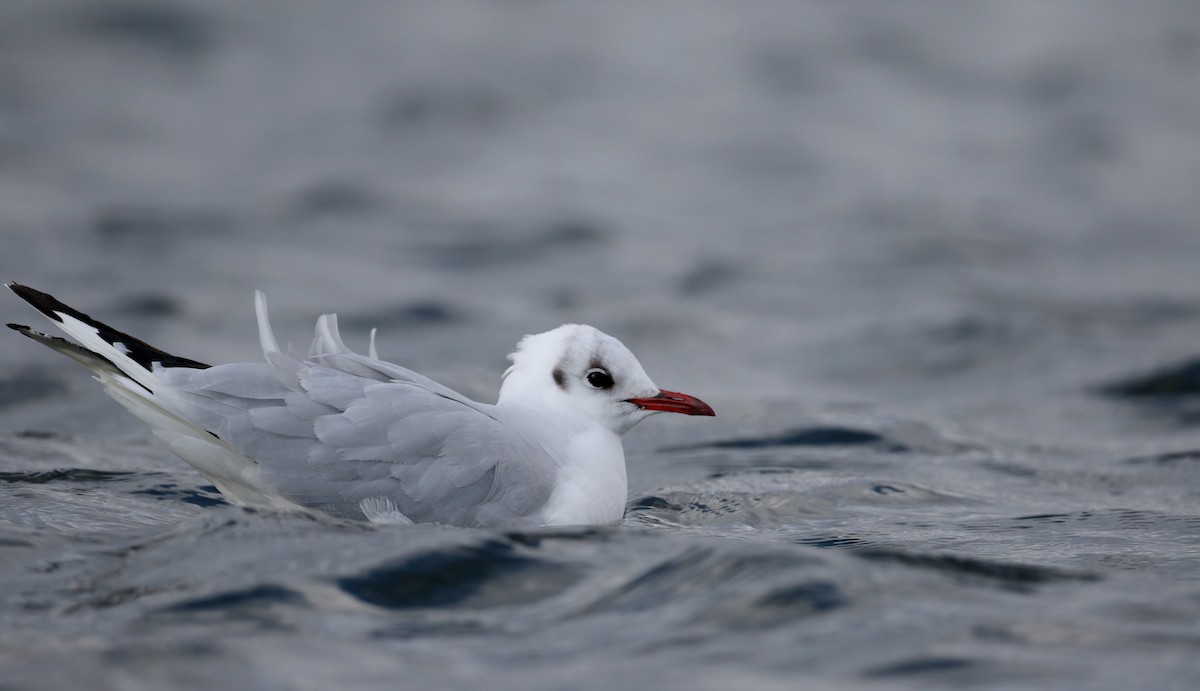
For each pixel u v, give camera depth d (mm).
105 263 20062
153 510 8641
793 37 43281
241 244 22125
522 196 27031
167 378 8156
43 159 28359
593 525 8188
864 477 10828
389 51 40906
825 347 17125
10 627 5930
